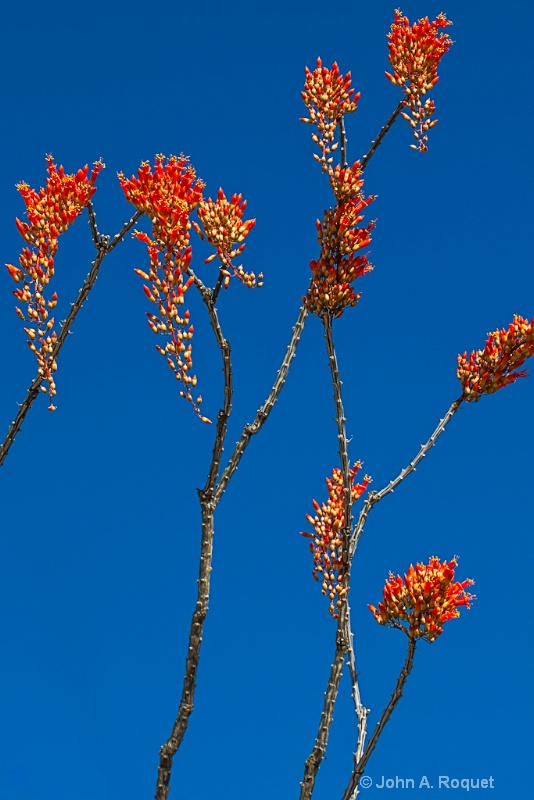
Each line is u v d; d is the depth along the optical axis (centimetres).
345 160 968
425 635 870
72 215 902
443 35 1016
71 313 924
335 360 883
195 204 814
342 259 861
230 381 842
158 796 813
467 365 938
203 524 851
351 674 940
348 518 917
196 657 827
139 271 799
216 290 833
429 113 1012
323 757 888
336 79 955
